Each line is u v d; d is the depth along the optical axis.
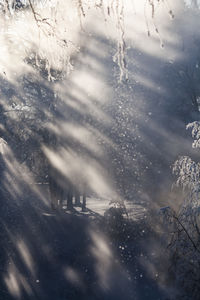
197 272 7.60
